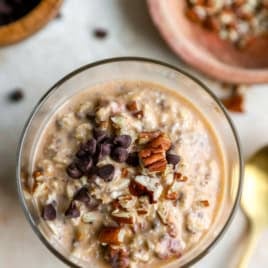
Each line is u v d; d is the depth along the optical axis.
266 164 0.36
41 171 0.32
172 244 0.31
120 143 0.31
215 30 0.38
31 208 0.32
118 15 0.38
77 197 0.31
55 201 0.32
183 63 0.37
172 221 0.31
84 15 0.37
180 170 0.32
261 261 0.37
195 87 0.33
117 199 0.31
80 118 0.32
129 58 0.33
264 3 0.39
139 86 0.33
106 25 0.37
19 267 0.36
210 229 0.32
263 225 0.36
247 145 0.37
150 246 0.31
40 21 0.35
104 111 0.32
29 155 0.32
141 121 0.32
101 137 0.31
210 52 0.38
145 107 0.32
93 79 0.33
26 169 0.32
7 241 0.36
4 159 0.36
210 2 0.38
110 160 0.31
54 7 0.35
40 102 0.32
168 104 0.33
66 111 0.33
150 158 0.31
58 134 0.32
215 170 0.33
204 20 0.38
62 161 0.32
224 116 0.33
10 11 0.37
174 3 0.38
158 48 0.37
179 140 0.32
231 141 0.33
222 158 0.33
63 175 0.32
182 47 0.36
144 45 0.37
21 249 0.36
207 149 0.33
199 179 0.32
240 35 0.39
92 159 0.31
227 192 0.33
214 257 0.36
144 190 0.31
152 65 0.33
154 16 0.36
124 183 0.31
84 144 0.31
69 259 0.31
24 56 0.37
